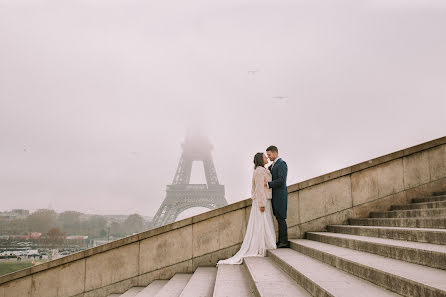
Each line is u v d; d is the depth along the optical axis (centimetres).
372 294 373
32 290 965
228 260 833
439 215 677
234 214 955
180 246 950
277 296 435
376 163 989
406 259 470
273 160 907
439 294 310
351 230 789
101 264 959
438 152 1009
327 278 454
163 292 711
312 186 977
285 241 863
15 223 18275
